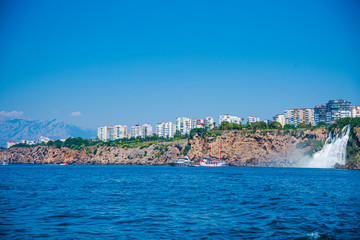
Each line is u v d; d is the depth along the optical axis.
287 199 46.31
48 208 37.53
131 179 96.50
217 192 56.34
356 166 196.50
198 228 27.03
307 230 26.34
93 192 56.34
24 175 119.75
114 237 24.12
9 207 38.03
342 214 33.84
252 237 24.11
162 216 32.56
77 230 26.30
